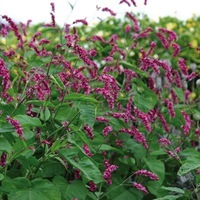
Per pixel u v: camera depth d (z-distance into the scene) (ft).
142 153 6.03
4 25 6.93
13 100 5.36
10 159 4.74
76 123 5.47
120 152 5.84
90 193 5.40
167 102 6.16
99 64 8.08
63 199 5.13
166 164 6.54
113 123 5.68
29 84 6.12
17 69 5.33
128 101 6.09
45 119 5.24
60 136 5.17
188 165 5.32
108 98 5.21
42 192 4.72
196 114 6.72
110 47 7.00
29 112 5.51
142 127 6.52
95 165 5.16
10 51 6.41
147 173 5.43
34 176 5.16
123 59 6.81
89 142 5.40
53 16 6.53
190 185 6.61
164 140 6.01
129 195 5.75
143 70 6.31
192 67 9.05
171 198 5.21
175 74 6.64
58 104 5.51
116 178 5.93
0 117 4.99
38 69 5.99
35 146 5.34
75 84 5.56
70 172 5.46
